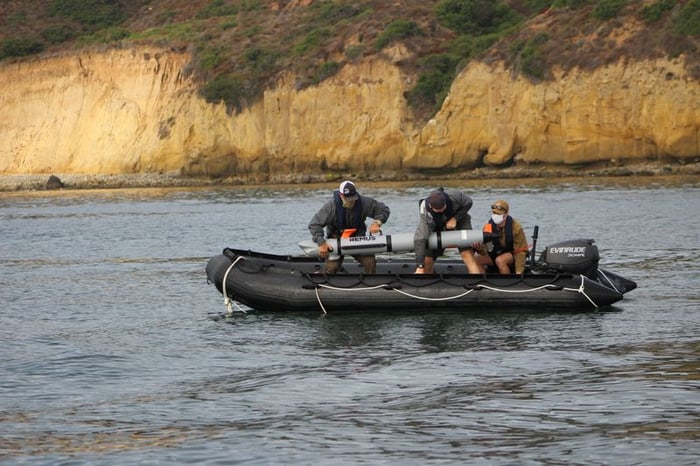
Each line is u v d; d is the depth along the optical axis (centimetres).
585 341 2483
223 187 12950
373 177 12775
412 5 14638
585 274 2998
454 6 14200
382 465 1567
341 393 2031
